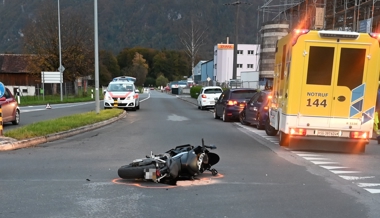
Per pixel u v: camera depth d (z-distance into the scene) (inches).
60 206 208.8
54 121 562.3
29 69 1902.1
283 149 414.9
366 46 371.9
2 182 258.1
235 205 213.8
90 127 570.9
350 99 378.3
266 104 570.6
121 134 520.7
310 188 252.1
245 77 1829.5
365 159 365.1
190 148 282.5
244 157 364.5
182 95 2303.2
